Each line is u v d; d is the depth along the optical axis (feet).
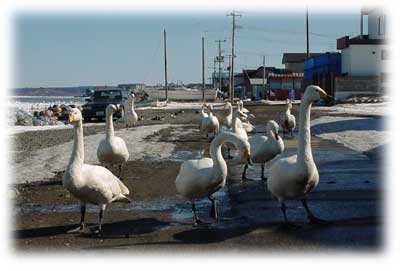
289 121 76.28
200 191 29.01
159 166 50.72
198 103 262.88
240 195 36.91
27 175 45.85
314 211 31.32
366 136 67.62
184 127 99.35
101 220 28.43
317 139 69.77
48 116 116.47
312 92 26.89
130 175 45.91
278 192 28.27
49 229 29.30
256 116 126.72
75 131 27.53
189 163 29.48
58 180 43.57
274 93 270.87
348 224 28.17
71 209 33.94
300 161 27.22
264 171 46.52
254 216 30.81
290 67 344.90
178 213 32.37
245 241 26.08
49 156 57.00
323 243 25.23
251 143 41.01
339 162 48.55
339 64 179.63
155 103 207.51
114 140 41.78
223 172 28.76
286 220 28.22
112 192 28.71
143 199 36.52
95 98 122.52
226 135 28.81
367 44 168.14
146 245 25.93
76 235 28.02
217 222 29.89
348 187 37.27
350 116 106.52
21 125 103.65
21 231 28.94
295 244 25.26
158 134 83.76
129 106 95.14
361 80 167.22
